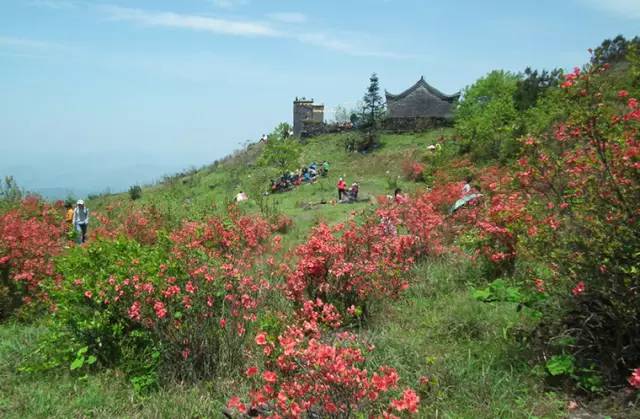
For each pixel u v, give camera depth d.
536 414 4.54
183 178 55.06
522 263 7.64
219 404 5.07
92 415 5.16
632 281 4.69
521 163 5.88
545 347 5.46
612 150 5.08
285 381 3.97
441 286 8.30
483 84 48.25
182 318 6.03
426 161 35.50
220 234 10.41
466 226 11.38
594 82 5.16
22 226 11.05
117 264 6.57
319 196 32.66
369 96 59.00
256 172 47.12
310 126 63.34
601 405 4.57
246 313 6.17
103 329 6.24
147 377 5.77
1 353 6.95
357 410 3.78
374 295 7.34
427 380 5.00
